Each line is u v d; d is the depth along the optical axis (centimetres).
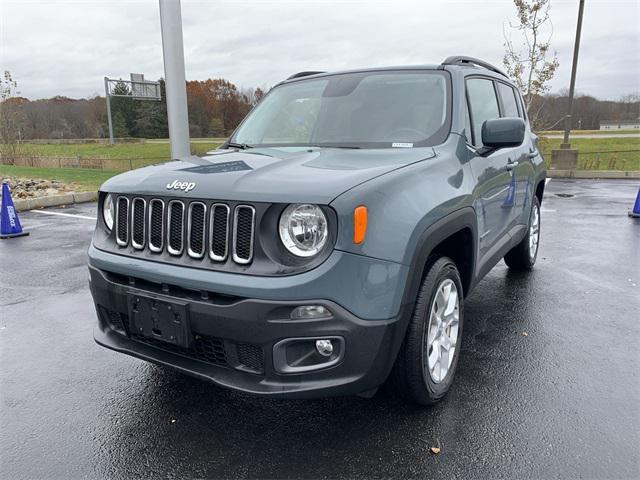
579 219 861
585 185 1335
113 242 288
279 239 227
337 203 221
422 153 298
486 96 407
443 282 286
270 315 222
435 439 259
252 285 223
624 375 324
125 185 282
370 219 229
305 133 354
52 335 407
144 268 256
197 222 247
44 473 241
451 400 296
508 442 256
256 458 248
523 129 316
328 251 221
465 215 298
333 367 230
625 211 931
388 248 234
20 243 738
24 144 2602
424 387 273
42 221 918
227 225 235
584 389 307
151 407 297
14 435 272
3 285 539
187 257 249
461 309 313
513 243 451
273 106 400
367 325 229
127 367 350
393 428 269
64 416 289
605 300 468
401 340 248
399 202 244
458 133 324
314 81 403
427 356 272
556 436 260
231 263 235
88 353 373
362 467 239
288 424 275
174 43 709
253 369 237
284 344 225
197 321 238
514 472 234
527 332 396
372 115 345
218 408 294
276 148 338
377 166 262
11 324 430
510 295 483
